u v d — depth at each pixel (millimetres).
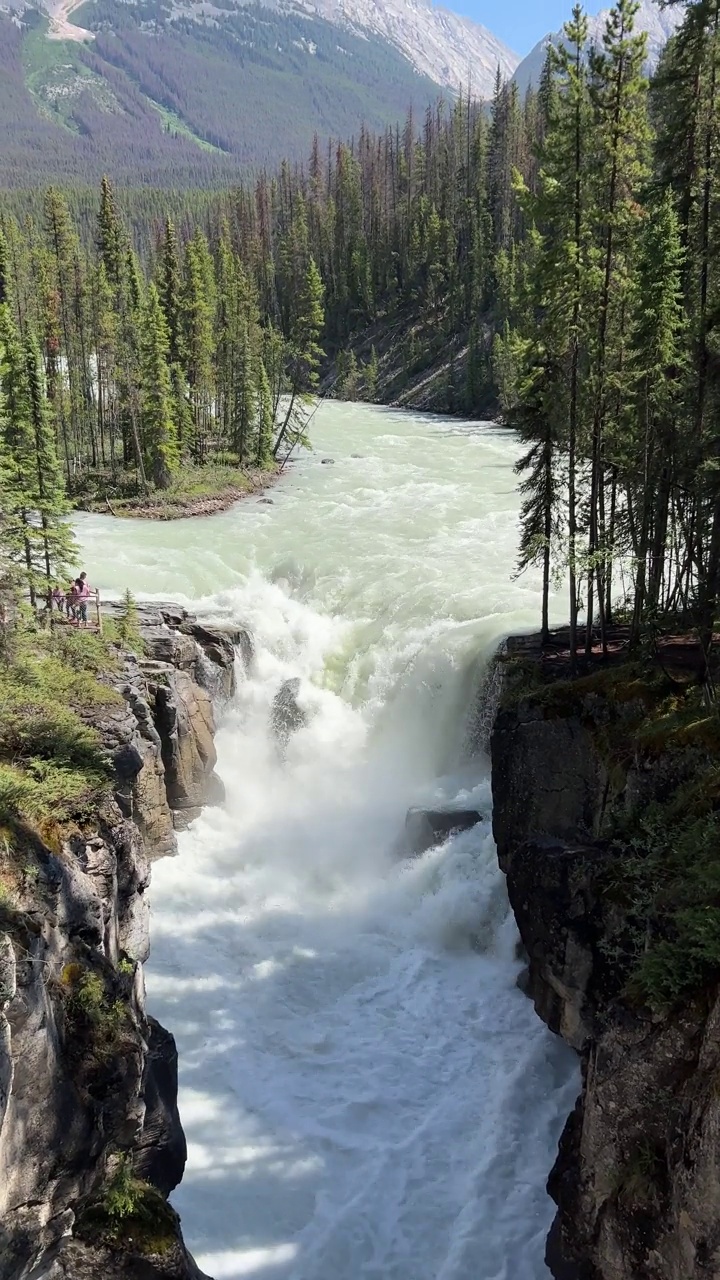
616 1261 15812
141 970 19453
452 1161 20109
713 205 26094
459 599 42625
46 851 16266
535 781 24516
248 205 163375
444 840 30188
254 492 68562
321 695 41125
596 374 26672
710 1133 13633
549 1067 22297
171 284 78812
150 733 30250
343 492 68062
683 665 25047
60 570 38656
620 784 22344
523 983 24766
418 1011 24656
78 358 80000
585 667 29719
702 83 25719
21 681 26141
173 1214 16359
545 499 29750
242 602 46219
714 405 24391
